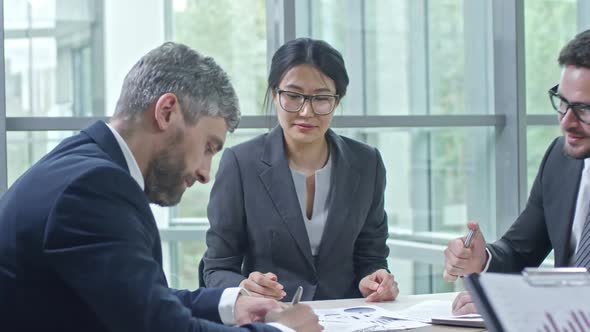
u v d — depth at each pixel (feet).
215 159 12.98
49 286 4.76
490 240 15.61
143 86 5.28
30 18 11.67
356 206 8.59
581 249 7.22
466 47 15.34
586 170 7.87
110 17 12.16
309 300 8.25
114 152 5.21
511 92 15.38
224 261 8.46
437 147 15.03
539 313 3.96
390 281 7.55
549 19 15.81
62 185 4.75
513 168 15.42
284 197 8.44
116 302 4.61
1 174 11.32
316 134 8.48
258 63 13.30
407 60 14.71
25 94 11.66
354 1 14.07
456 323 6.09
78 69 11.98
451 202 15.25
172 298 4.91
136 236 4.80
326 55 8.49
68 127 11.86
